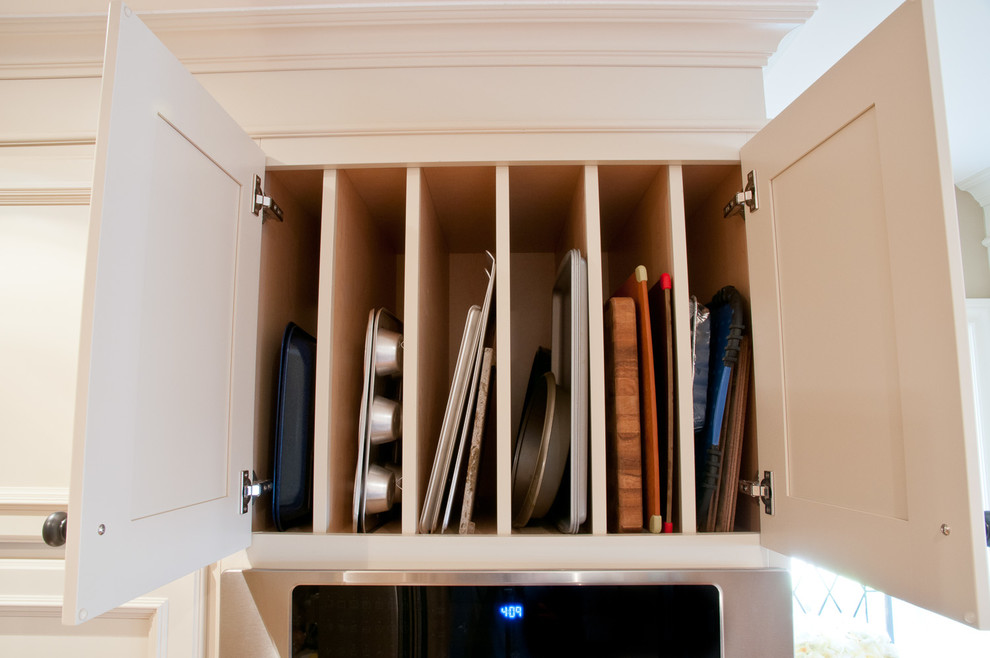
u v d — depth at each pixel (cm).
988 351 285
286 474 90
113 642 88
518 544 84
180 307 67
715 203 107
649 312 99
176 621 87
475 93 95
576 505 85
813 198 74
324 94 96
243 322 83
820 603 218
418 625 82
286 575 83
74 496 50
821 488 71
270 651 82
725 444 90
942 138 55
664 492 93
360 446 89
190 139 69
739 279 95
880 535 61
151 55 62
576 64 96
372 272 120
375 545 84
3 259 94
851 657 119
